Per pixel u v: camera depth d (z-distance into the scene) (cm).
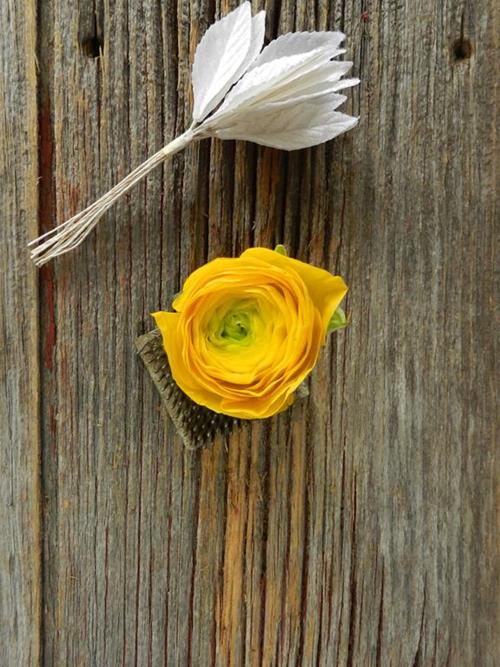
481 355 27
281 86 23
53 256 26
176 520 28
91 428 28
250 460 28
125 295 28
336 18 27
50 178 27
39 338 28
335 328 24
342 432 28
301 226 27
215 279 23
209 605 29
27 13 27
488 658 28
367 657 29
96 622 29
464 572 28
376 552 28
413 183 27
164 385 27
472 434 28
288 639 29
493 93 27
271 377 23
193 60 27
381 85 27
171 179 27
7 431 28
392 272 27
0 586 29
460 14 27
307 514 28
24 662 29
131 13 27
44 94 27
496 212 27
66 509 28
